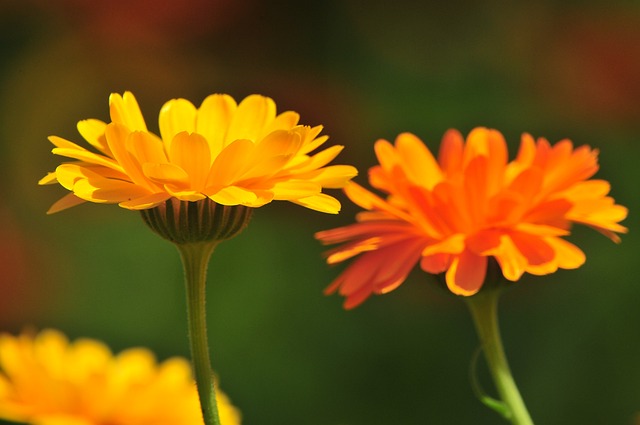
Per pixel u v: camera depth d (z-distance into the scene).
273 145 0.43
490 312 0.47
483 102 1.19
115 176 0.43
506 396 0.46
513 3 1.21
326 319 1.09
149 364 0.58
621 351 1.03
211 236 0.44
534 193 0.46
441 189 0.46
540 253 0.46
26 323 1.12
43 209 1.21
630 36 1.16
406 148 0.48
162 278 1.13
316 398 1.06
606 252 1.07
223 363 1.08
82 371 0.56
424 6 1.20
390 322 1.07
